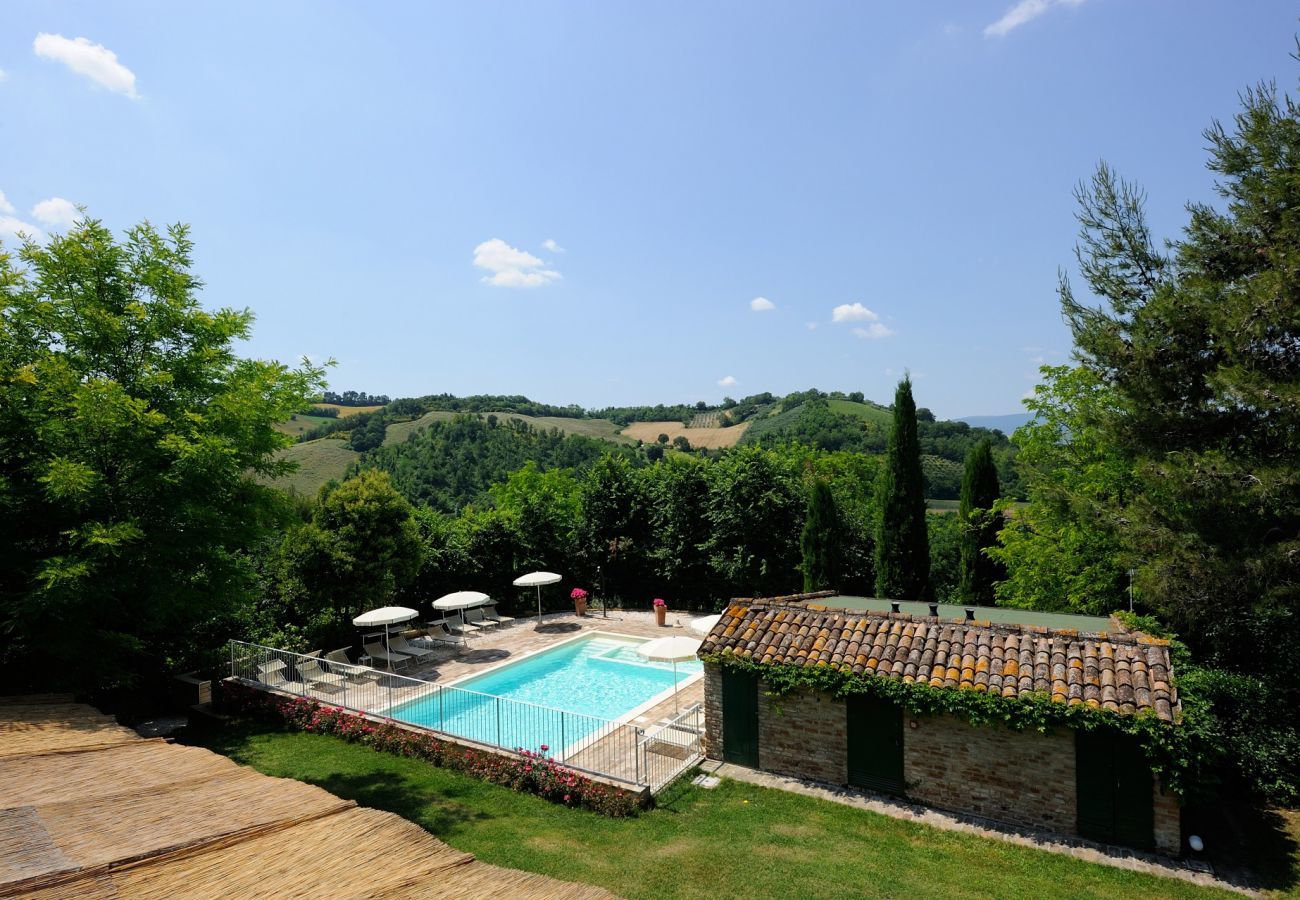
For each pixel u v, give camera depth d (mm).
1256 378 12828
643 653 16562
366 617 20875
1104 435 16859
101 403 11141
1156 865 10258
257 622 22406
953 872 10109
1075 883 9805
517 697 19891
